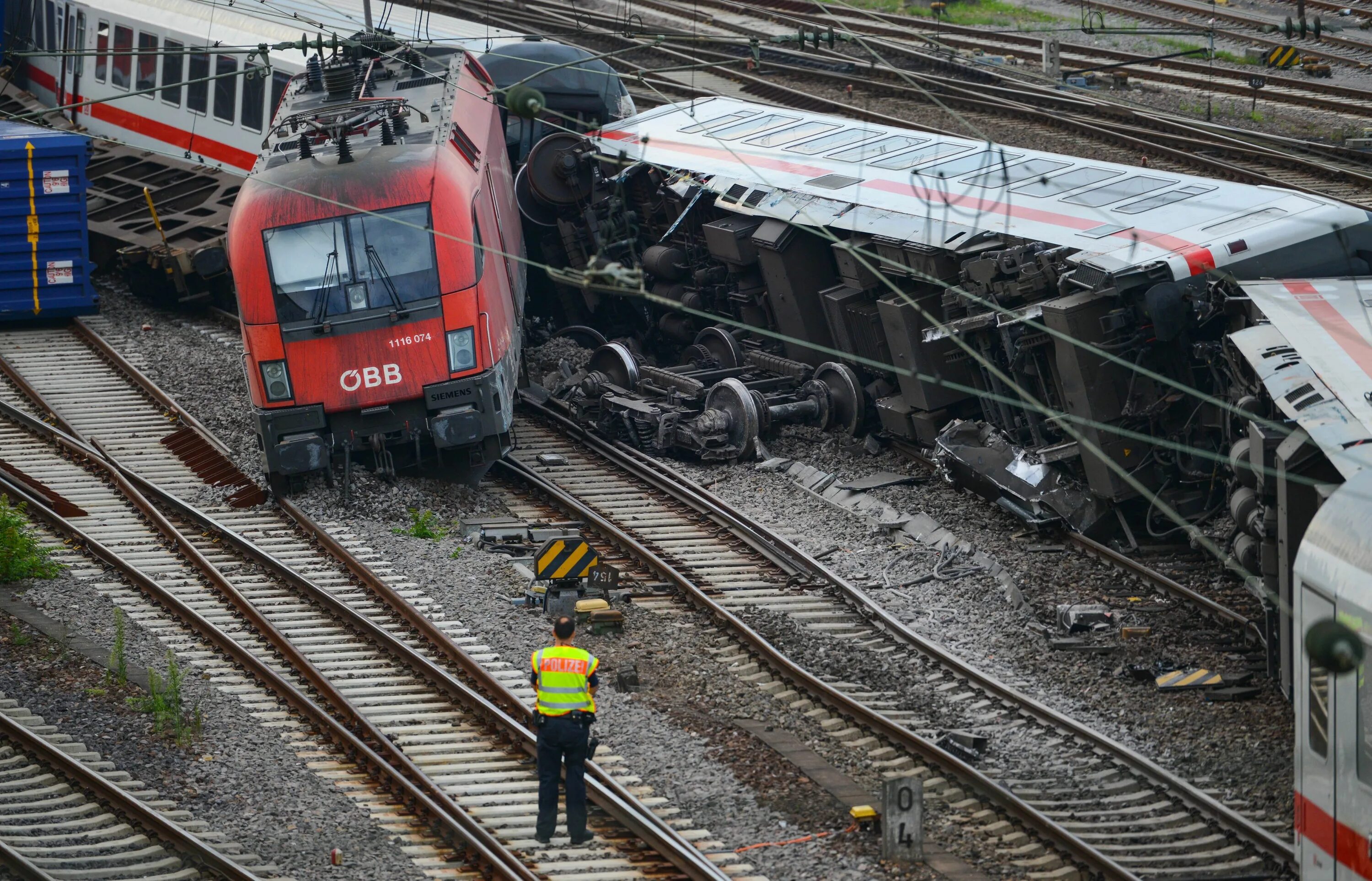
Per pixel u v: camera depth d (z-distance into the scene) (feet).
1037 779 112.57
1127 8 332.39
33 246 216.13
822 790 110.83
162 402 196.03
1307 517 115.03
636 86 298.56
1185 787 107.34
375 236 164.76
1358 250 154.61
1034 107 268.82
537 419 200.85
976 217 172.55
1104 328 152.25
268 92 232.73
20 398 196.54
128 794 104.32
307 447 164.55
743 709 124.77
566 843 103.09
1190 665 130.72
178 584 146.10
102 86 267.39
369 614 140.97
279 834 102.53
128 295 237.45
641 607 145.59
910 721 121.49
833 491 175.01
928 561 155.12
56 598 140.77
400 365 164.76
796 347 200.13
